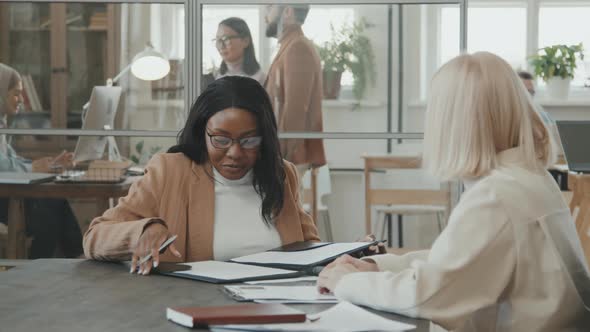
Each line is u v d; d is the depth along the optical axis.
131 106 4.05
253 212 2.26
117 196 4.06
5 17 4.05
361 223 4.05
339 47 3.99
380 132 4.00
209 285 1.75
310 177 4.04
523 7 7.90
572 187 5.00
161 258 2.17
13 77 4.07
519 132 1.58
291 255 2.01
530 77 7.01
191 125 2.26
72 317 1.46
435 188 4.01
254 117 2.18
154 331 1.35
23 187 4.07
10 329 1.37
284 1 3.98
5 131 4.07
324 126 4.02
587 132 4.70
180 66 4.02
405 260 1.83
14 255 4.08
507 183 1.53
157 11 4.00
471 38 7.98
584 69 7.87
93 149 4.07
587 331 1.58
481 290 1.49
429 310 1.47
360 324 1.36
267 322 1.34
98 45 4.04
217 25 4.00
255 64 4.01
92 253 2.01
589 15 7.88
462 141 1.55
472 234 1.50
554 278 1.51
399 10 3.96
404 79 3.99
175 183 2.23
